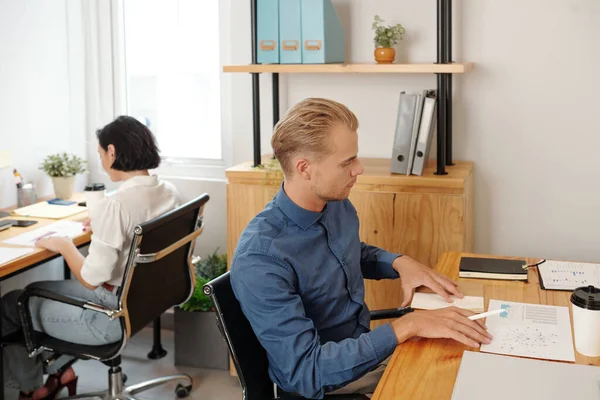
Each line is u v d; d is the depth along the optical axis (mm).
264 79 3303
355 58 3141
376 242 2783
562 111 2900
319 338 1807
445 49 2717
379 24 3070
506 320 1748
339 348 1646
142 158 2682
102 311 2475
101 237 2566
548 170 2963
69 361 3010
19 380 2879
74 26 3633
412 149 2732
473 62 2961
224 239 3584
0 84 3289
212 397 3057
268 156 3262
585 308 1540
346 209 2031
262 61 2916
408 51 3055
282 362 1674
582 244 2979
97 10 3594
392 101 3121
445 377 1486
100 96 3676
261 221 1808
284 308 1676
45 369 3039
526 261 2217
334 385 1655
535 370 1487
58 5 3570
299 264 1792
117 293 2523
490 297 1919
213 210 3572
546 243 3021
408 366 1537
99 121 3695
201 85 3551
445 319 1663
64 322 2637
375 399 1400
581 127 2891
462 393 1397
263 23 2885
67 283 2816
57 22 3576
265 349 1760
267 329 1682
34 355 2648
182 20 3516
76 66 3666
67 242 2715
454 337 1616
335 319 1908
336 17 2963
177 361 3338
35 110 3488
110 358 2594
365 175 2762
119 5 3574
